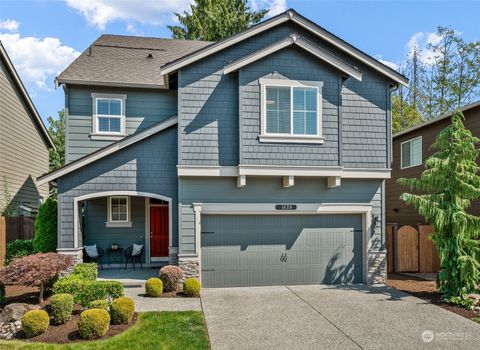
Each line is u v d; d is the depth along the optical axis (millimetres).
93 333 6926
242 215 11594
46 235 12711
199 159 11086
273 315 8578
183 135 11070
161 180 11664
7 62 15742
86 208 14148
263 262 11633
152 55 16250
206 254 11375
